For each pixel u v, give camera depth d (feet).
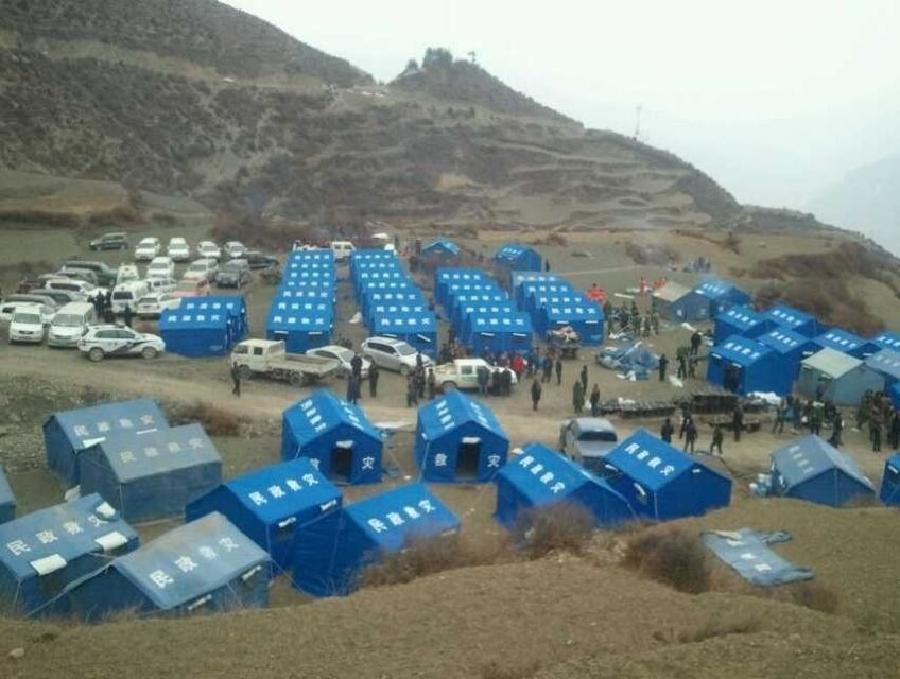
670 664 37.91
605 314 177.06
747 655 38.78
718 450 109.91
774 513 74.64
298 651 41.32
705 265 248.11
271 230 263.90
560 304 164.96
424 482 95.66
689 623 45.52
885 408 124.36
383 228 300.40
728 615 46.32
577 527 64.18
